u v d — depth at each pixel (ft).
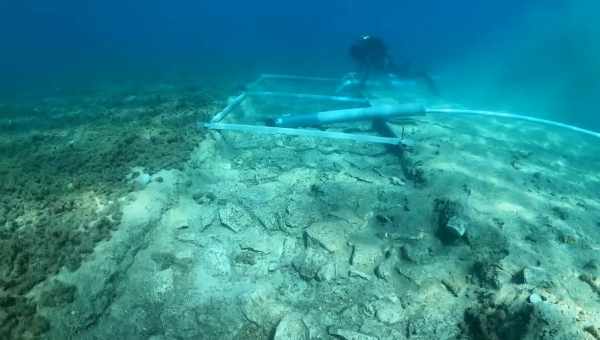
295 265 13.34
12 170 15.80
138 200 14.47
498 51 91.09
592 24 57.11
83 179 15.21
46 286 10.78
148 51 94.58
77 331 10.32
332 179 18.89
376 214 15.88
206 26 213.46
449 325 11.02
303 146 22.94
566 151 25.27
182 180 16.80
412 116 29.09
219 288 12.30
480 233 14.25
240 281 12.68
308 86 41.75
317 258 13.43
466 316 11.16
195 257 13.35
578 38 57.26
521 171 20.27
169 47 105.29
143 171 16.37
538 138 27.25
